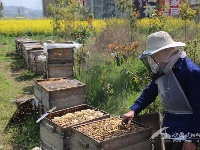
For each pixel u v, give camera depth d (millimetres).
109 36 6062
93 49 5461
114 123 1920
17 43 8227
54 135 2131
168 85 1518
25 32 12977
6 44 10602
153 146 1833
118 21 7512
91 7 17688
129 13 5578
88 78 3740
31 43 7070
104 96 3527
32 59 5711
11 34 12883
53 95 2672
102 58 4500
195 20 7270
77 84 2910
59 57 4215
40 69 5578
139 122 2037
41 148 2352
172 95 1511
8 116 3445
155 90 1731
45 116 2273
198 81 1444
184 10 4738
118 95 3465
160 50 1479
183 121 1537
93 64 4070
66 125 2098
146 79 2770
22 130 2994
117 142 1685
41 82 3045
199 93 1447
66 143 2061
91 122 1967
